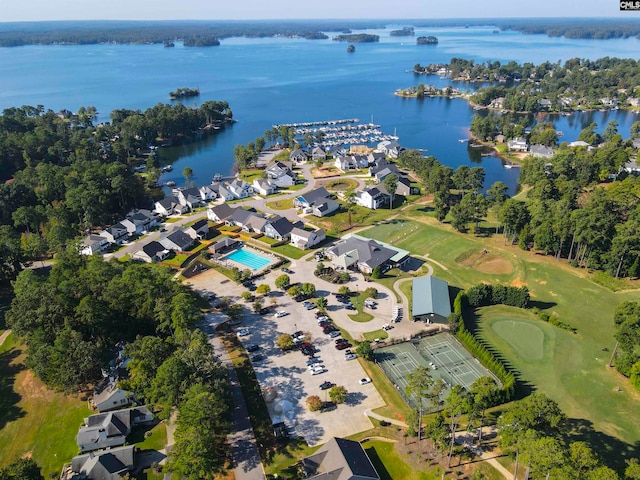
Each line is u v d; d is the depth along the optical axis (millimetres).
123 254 134000
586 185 175625
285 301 107000
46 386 81438
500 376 80688
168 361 71438
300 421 73375
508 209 130625
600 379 81188
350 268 121000
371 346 90812
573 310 102062
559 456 51719
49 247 132250
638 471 52656
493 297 104188
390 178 165875
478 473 61562
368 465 62188
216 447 68188
